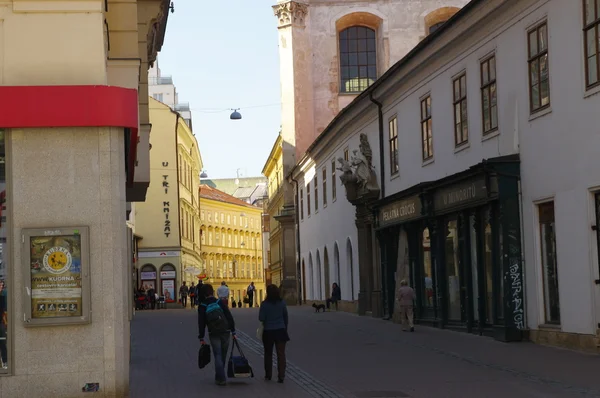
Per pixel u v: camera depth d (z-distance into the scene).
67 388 13.47
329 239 48.19
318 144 48.72
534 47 21.98
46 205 13.62
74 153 13.70
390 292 34.22
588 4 19.34
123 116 13.77
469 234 25.91
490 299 24.50
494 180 22.86
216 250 111.94
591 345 19.17
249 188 159.00
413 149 31.83
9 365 13.41
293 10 58.22
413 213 29.95
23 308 13.45
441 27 26.59
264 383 16.34
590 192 19.34
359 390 14.91
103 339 13.57
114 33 19.55
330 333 28.66
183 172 78.50
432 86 29.52
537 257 21.81
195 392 15.21
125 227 14.40
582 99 19.56
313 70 58.94
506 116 23.50
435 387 14.96
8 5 13.77
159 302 70.44
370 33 59.34
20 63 13.75
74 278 13.55
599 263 19.19
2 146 13.62
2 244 13.54
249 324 34.84
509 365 17.70
